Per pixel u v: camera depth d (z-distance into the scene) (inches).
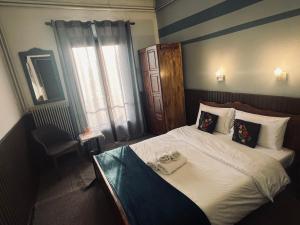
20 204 84.5
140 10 168.4
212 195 65.7
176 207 61.8
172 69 152.9
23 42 133.6
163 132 163.6
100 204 96.9
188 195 67.0
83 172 130.5
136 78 171.2
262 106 106.6
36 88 140.8
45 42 139.9
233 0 110.3
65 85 148.8
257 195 71.7
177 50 152.0
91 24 148.9
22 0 127.0
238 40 113.0
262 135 93.4
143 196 69.2
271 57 98.8
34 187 112.1
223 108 120.0
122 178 82.3
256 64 106.7
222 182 71.6
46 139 134.0
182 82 158.9
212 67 134.8
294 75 91.4
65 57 142.3
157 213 60.6
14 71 132.5
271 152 88.8
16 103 126.3
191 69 153.6
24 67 135.3
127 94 169.9
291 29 88.1
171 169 81.7
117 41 160.1
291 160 88.4
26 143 123.6
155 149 105.0
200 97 149.3
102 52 155.6
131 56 166.6
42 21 137.1
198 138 109.7
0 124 85.4
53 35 141.4
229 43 118.7
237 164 80.3
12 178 83.4
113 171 88.8
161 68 148.3
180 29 154.0
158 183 75.5
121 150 108.9
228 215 64.9
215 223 61.5
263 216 78.5
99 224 84.3
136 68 173.6
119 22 156.9
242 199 68.5
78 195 106.1
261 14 98.3
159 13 172.7
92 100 157.2
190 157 92.2
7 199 73.0
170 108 158.1
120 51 161.6
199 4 132.3
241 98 117.5
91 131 151.3
